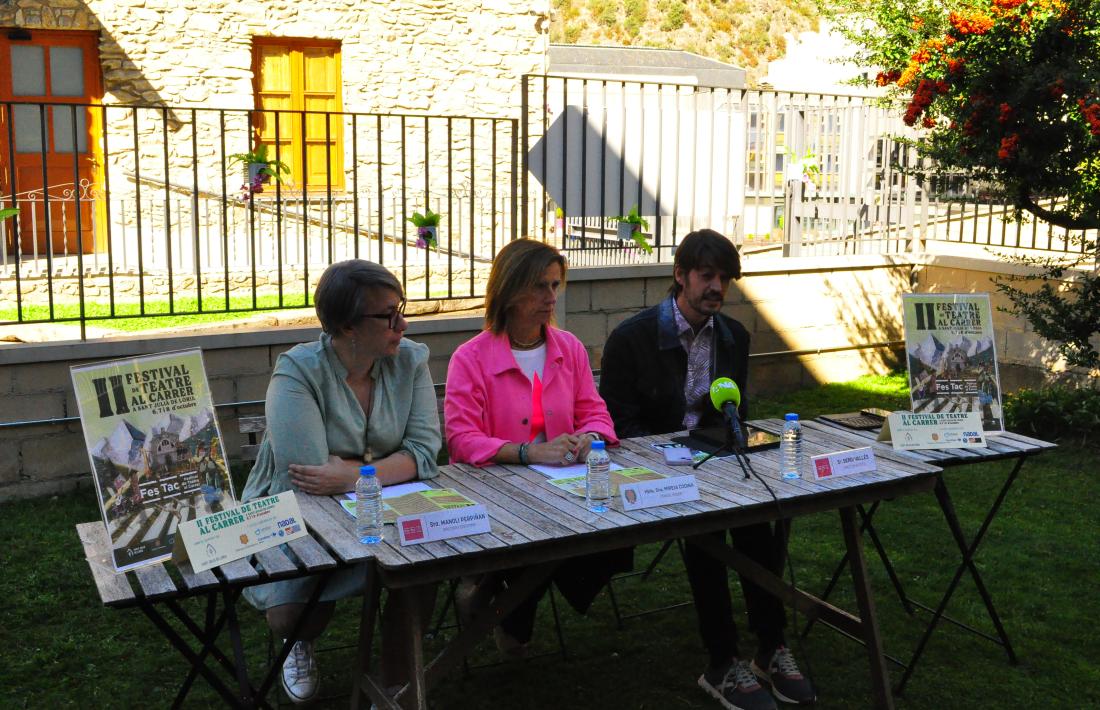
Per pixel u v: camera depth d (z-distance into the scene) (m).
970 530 4.96
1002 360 7.86
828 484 3.05
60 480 5.42
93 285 9.15
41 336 6.70
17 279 5.43
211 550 2.46
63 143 10.92
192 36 11.07
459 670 3.62
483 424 3.46
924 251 8.50
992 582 4.36
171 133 11.12
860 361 8.32
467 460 3.34
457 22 12.03
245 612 4.07
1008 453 3.42
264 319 7.43
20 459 5.31
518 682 3.54
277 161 7.43
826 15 8.97
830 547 4.75
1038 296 6.73
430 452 3.18
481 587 3.44
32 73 10.70
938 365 3.54
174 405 2.60
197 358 2.65
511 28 12.26
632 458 3.29
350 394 3.11
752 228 8.17
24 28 10.54
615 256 7.41
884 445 3.50
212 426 2.65
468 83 12.15
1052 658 3.70
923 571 4.47
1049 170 5.96
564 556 2.67
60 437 5.40
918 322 3.55
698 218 7.69
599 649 3.79
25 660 3.61
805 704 3.38
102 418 2.49
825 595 3.93
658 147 7.48
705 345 3.70
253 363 5.80
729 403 3.28
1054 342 7.46
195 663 2.50
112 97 10.84
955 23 5.98
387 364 3.21
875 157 8.25
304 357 3.09
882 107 8.16
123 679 3.51
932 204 8.47
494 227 6.47
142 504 2.51
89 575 4.36
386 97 11.86
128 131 10.95
